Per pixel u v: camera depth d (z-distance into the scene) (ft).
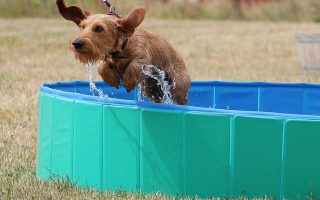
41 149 30.81
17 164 32.76
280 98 41.37
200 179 26.00
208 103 40.91
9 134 38.91
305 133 25.07
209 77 65.10
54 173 29.58
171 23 138.41
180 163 26.16
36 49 88.07
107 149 27.43
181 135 26.00
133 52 27.99
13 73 64.34
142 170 26.86
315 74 69.72
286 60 82.38
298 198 25.46
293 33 119.55
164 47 30.63
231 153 25.55
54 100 29.43
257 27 133.39
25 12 142.41
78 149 28.32
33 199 26.25
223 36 112.88
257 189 25.55
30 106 47.19
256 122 25.21
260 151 25.32
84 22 27.63
